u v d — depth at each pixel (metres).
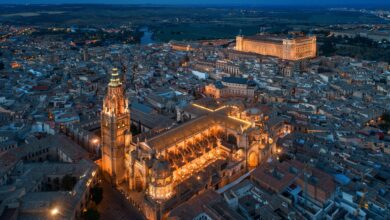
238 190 189.12
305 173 198.12
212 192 183.38
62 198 175.75
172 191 187.50
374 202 180.62
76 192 184.00
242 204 182.25
